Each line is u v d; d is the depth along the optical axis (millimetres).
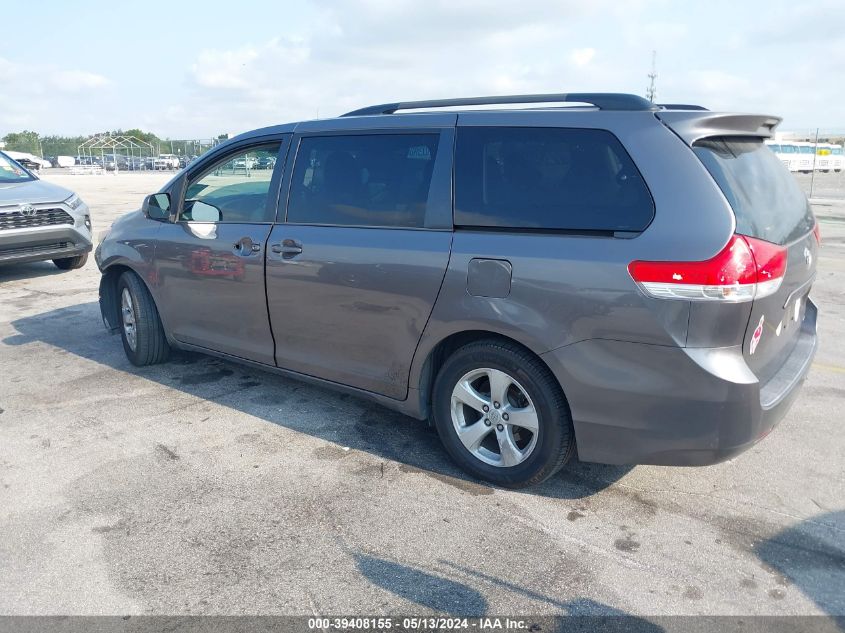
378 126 3602
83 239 8531
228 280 4160
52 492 3291
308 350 3893
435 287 3229
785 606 2502
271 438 3891
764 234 2803
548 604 2512
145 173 51375
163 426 4055
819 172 24750
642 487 3352
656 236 2707
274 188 3979
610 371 2822
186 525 3008
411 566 2727
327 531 2963
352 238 3553
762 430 2805
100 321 6504
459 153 3275
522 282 2963
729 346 2676
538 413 3092
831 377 4891
